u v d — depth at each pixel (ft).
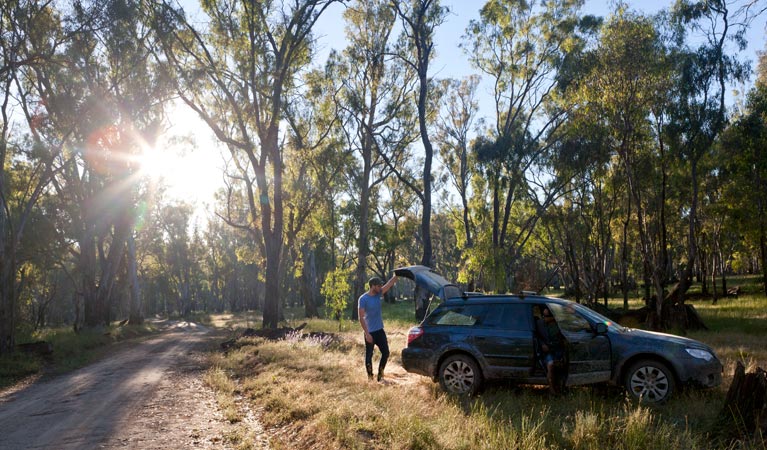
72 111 69.77
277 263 93.30
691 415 22.40
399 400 24.98
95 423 25.59
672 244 159.53
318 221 125.80
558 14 117.91
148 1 74.54
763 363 35.73
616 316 82.33
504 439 17.83
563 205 114.42
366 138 132.87
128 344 84.17
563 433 19.22
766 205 111.55
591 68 80.33
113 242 118.62
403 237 160.25
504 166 115.75
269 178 120.47
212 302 358.84
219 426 24.36
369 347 32.89
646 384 25.36
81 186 111.96
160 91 83.20
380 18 120.06
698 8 71.36
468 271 114.32
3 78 60.29
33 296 197.57
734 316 86.17
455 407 23.12
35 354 59.41
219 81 88.63
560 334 26.32
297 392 28.12
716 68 71.46
